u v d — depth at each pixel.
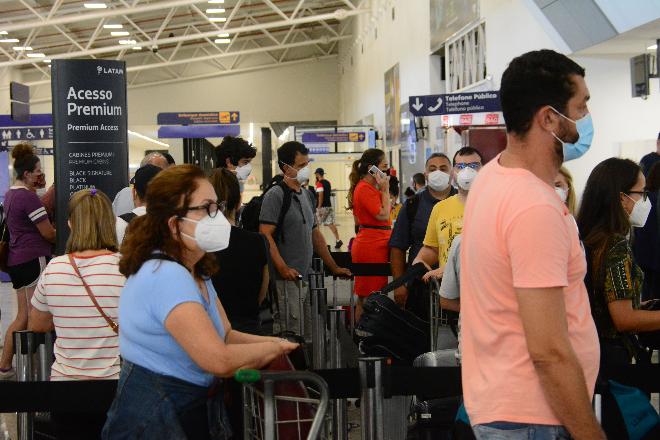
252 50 39.75
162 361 2.53
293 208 6.00
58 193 6.84
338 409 3.98
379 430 3.19
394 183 14.08
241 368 2.50
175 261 2.54
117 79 6.89
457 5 16.81
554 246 1.97
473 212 2.16
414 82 21.81
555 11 10.73
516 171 2.08
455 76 17.62
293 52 43.62
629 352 3.54
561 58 2.09
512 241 2.00
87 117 6.86
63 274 3.59
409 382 3.26
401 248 5.96
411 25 22.08
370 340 4.26
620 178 3.46
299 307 5.86
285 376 2.53
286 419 2.63
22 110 13.45
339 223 33.34
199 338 2.45
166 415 2.51
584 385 1.96
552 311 1.96
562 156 2.12
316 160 20.94
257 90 43.44
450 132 17.11
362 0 30.92
